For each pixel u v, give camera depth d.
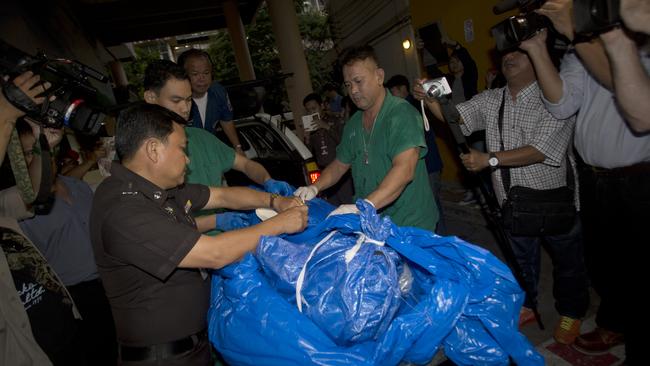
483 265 1.33
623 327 2.23
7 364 1.47
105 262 1.58
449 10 6.05
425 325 1.22
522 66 2.38
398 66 8.41
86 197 2.79
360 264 1.28
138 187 1.56
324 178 2.64
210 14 15.19
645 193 1.82
